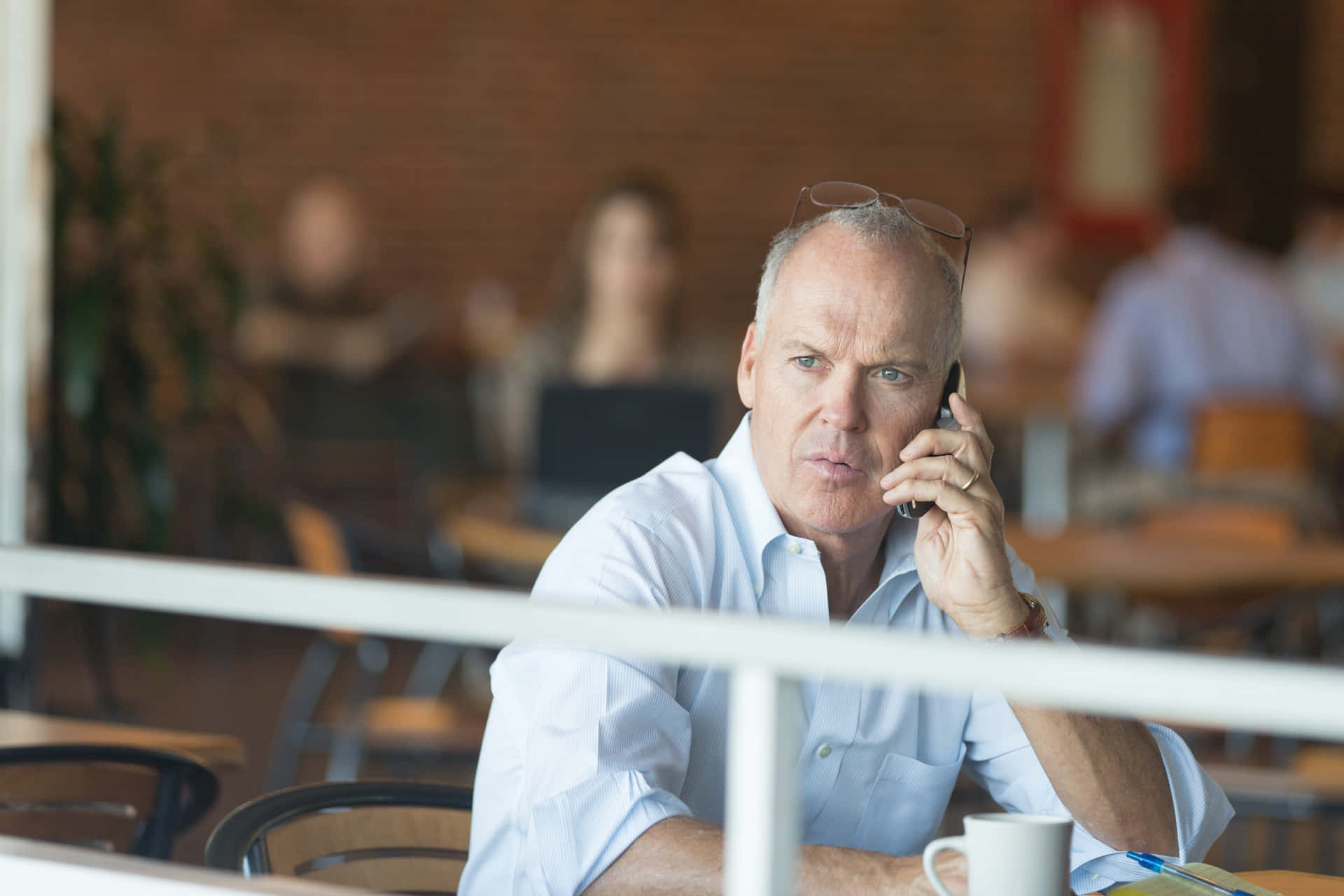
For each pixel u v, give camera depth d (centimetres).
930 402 291
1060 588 633
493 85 1539
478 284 1536
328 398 1307
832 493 287
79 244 764
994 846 202
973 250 1587
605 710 258
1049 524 838
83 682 1021
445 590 154
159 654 862
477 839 280
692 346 850
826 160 1605
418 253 1528
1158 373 1088
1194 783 294
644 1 1564
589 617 150
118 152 775
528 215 1548
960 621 287
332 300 1338
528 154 1547
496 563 744
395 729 605
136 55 1451
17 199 676
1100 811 280
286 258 1367
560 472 680
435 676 939
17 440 680
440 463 1348
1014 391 1216
